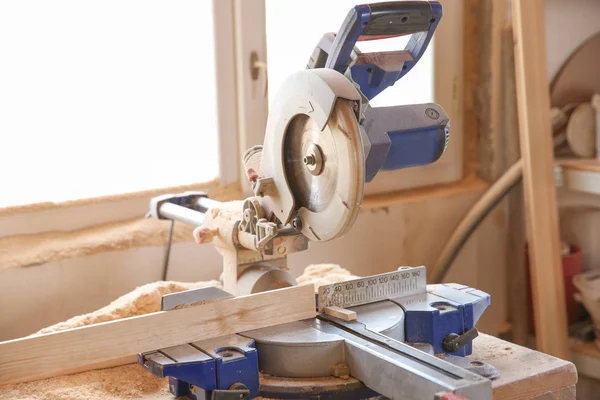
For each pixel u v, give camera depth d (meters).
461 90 2.62
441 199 2.51
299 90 1.24
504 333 2.74
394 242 2.44
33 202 1.91
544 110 2.41
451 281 2.60
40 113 1.94
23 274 1.82
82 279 1.91
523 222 2.68
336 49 1.26
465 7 2.58
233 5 2.09
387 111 1.35
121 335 1.19
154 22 2.06
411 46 1.37
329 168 1.22
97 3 1.97
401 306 1.36
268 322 1.29
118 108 2.05
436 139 1.39
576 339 2.63
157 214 1.75
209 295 1.28
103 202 2.01
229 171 2.18
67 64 1.96
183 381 1.24
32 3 1.88
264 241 1.36
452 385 1.01
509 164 2.61
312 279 1.76
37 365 1.15
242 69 2.12
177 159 2.16
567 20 2.75
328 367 1.20
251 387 1.17
